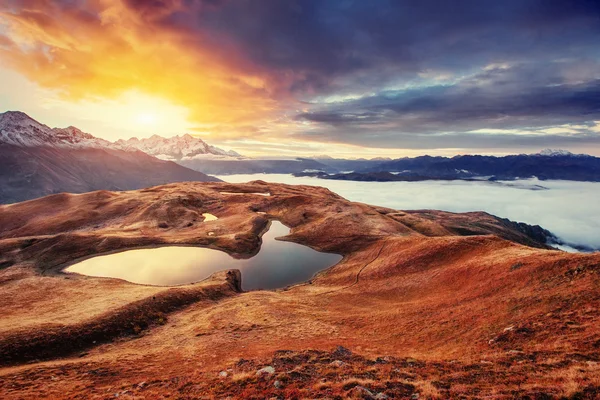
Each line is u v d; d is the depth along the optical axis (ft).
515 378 61.62
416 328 122.83
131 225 453.99
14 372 100.22
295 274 291.38
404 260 242.99
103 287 232.73
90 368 103.71
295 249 369.91
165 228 447.01
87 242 356.59
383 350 104.68
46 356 122.21
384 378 67.51
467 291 151.23
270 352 102.68
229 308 179.22
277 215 533.14
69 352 128.26
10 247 342.64
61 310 179.63
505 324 100.63
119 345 136.98
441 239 257.96
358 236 379.76
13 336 126.62
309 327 141.38
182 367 101.91
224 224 463.42
